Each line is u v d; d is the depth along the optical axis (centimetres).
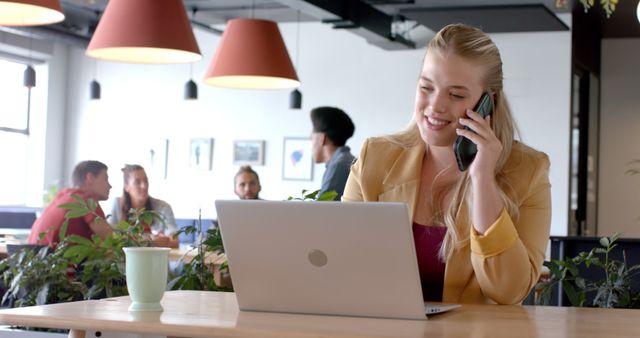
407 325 171
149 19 441
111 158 1134
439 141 222
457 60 217
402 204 173
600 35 1056
